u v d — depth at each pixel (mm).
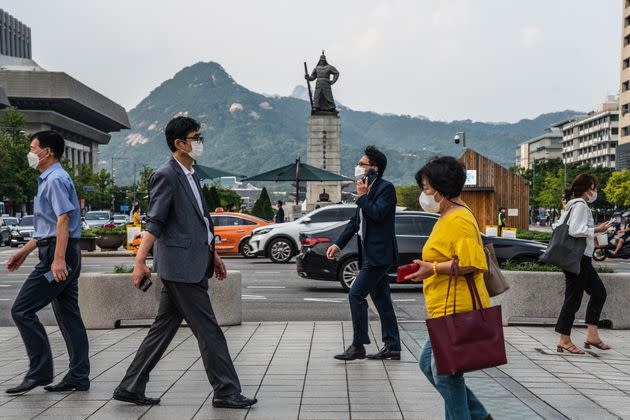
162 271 5969
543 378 7016
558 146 193375
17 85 117562
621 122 101250
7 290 16281
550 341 9141
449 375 4492
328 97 48625
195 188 6141
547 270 10438
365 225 7789
